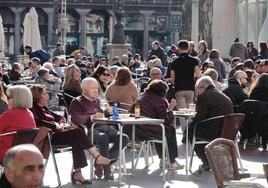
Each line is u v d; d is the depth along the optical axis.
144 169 15.48
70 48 85.25
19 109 12.21
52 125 13.48
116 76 16.88
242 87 19.55
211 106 14.86
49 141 12.48
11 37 107.75
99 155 13.53
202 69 23.52
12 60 105.06
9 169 6.03
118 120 13.74
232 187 8.56
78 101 14.44
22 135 11.55
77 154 13.62
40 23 107.44
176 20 88.25
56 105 22.92
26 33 46.50
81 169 15.02
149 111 14.99
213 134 14.70
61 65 30.30
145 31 109.19
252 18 40.28
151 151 16.33
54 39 74.12
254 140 19.62
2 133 12.08
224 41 42.72
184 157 17.30
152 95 15.11
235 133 14.83
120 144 13.61
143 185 13.72
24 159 5.98
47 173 14.95
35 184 6.00
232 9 42.72
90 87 14.45
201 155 15.23
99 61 31.48
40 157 6.04
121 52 43.41
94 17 108.31
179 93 19.36
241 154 17.94
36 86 13.58
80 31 108.25
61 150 13.88
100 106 15.03
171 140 15.20
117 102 16.73
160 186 13.66
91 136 14.05
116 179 14.25
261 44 30.81
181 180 14.32
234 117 14.66
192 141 14.99
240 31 42.28
